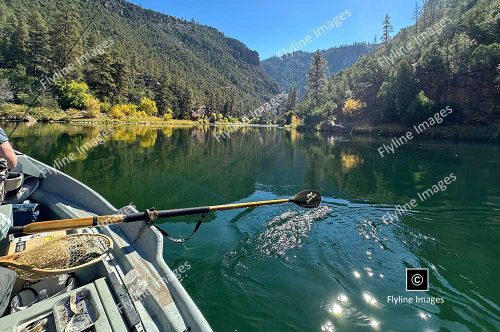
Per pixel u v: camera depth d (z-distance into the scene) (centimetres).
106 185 1005
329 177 1268
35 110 3794
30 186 471
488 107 4175
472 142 3331
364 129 5219
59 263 256
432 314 378
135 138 2706
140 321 209
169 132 3962
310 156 1966
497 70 4166
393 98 5278
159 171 1276
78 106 4809
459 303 401
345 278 458
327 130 6225
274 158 1838
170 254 519
